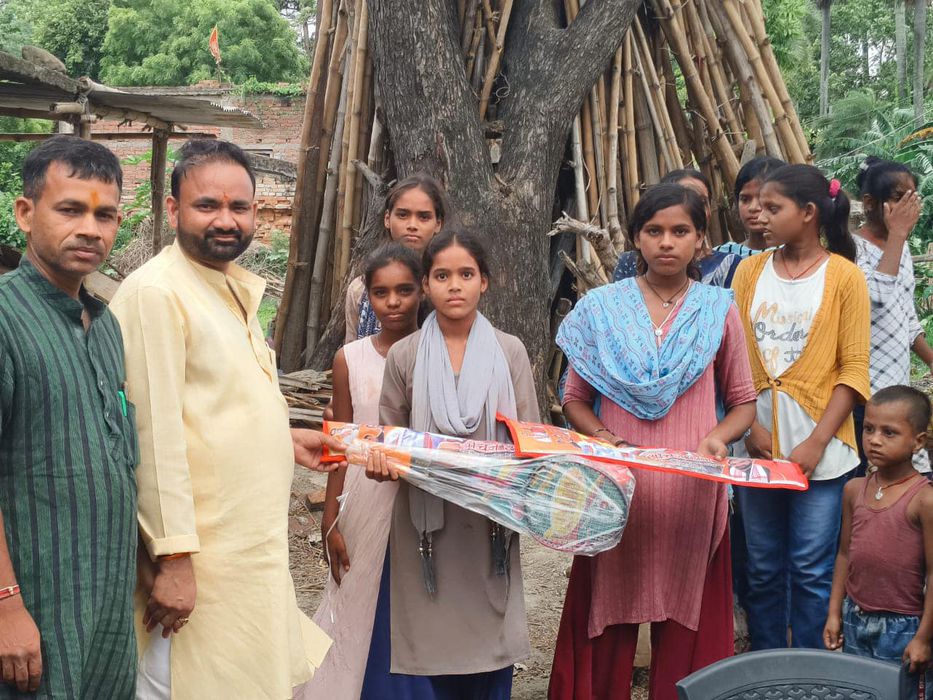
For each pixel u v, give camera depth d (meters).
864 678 2.23
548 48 6.75
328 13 7.86
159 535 2.38
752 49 7.40
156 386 2.41
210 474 2.50
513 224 6.43
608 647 3.21
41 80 8.09
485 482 2.83
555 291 7.34
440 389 2.95
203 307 2.54
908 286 4.00
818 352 3.47
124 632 2.23
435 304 2.99
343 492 3.27
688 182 4.11
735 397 3.19
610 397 3.14
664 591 3.12
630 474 2.93
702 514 3.11
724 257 3.99
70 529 2.12
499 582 2.99
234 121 11.01
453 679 3.10
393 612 3.03
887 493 3.20
